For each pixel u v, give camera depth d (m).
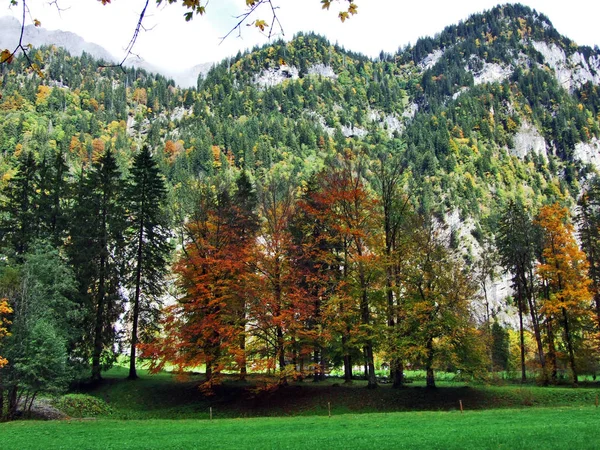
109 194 38.31
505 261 41.69
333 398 29.08
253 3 4.55
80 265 35.41
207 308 30.62
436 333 27.73
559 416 21.19
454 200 157.50
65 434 20.36
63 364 28.20
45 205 37.22
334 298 28.16
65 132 183.12
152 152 180.12
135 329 36.38
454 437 15.95
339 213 31.02
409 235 30.98
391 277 29.48
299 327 28.09
